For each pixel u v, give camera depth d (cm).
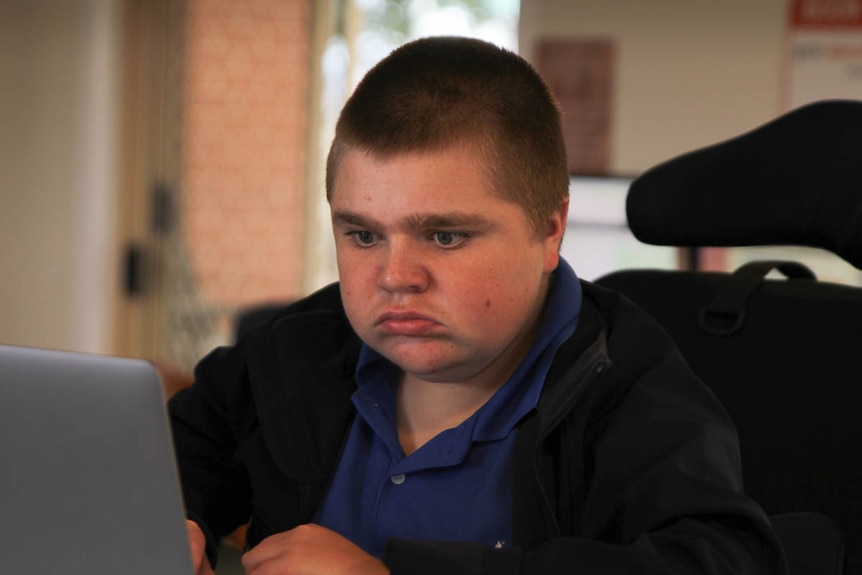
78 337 667
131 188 696
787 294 208
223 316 770
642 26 561
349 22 844
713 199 222
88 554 115
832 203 210
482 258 144
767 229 218
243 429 189
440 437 161
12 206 650
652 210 228
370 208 143
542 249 154
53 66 650
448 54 150
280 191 809
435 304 144
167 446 113
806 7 543
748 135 224
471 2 897
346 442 172
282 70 801
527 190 148
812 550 164
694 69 557
